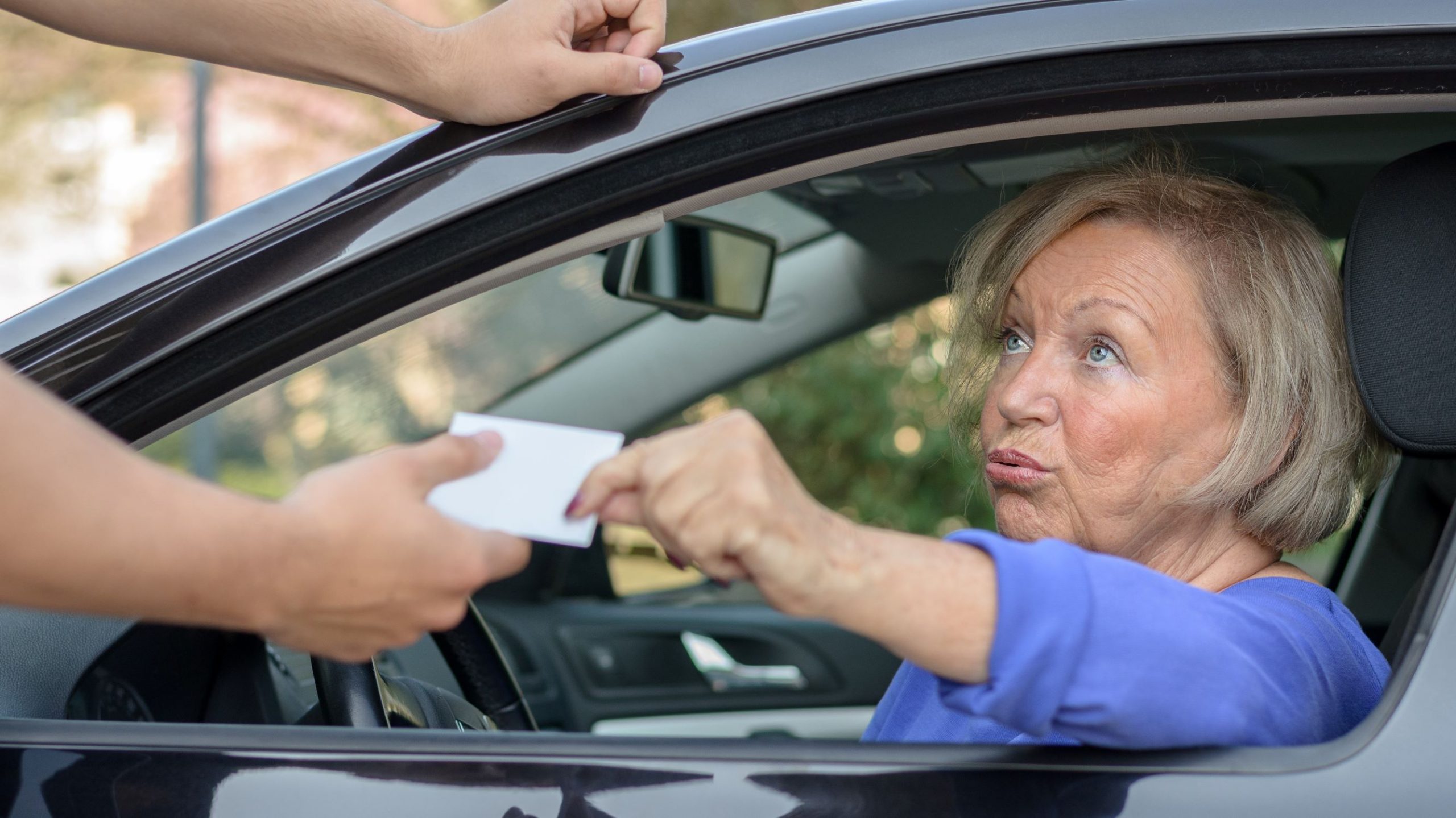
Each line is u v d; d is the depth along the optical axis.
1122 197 1.17
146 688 1.21
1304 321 1.13
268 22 1.06
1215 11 0.96
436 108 0.99
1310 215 1.62
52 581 0.63
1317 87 0.96
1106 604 0.79
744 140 0.97
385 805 0.80
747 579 0.76
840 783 0.81
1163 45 0.96
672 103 0.97
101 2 1.10
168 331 0.90
